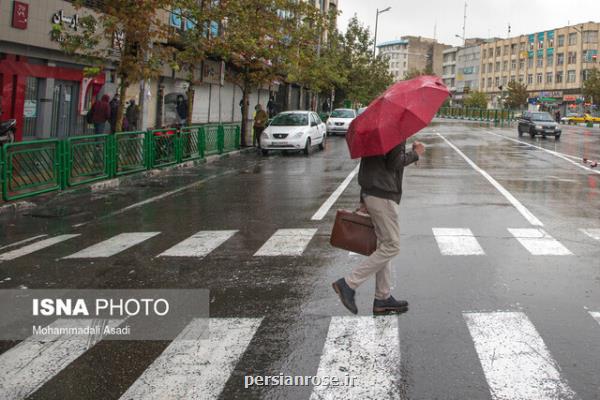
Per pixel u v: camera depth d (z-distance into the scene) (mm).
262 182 15227
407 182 14898
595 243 8117
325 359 4336
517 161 21234
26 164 11656
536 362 4242
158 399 3738
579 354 4391
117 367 4238
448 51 149750
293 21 26078
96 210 11211
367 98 62250
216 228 9375
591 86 84250
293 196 12789
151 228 9469
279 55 25062
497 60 124625
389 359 4316
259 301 5723
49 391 3861
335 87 53750
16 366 4273
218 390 3859
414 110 4832
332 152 25016
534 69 112062
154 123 28125
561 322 5070
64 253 7809
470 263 7008
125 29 15578
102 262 7273
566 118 81875
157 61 16406
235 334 4855
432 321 5113
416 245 7941
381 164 5086
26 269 7004
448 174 16828
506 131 46875
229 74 26141
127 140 15492
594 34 99562
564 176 16766
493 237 8469
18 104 18938
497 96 123625
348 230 5262
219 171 17797
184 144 19172
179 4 18984
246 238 8578
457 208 11016
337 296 5863
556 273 6598
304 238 8523
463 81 139375
